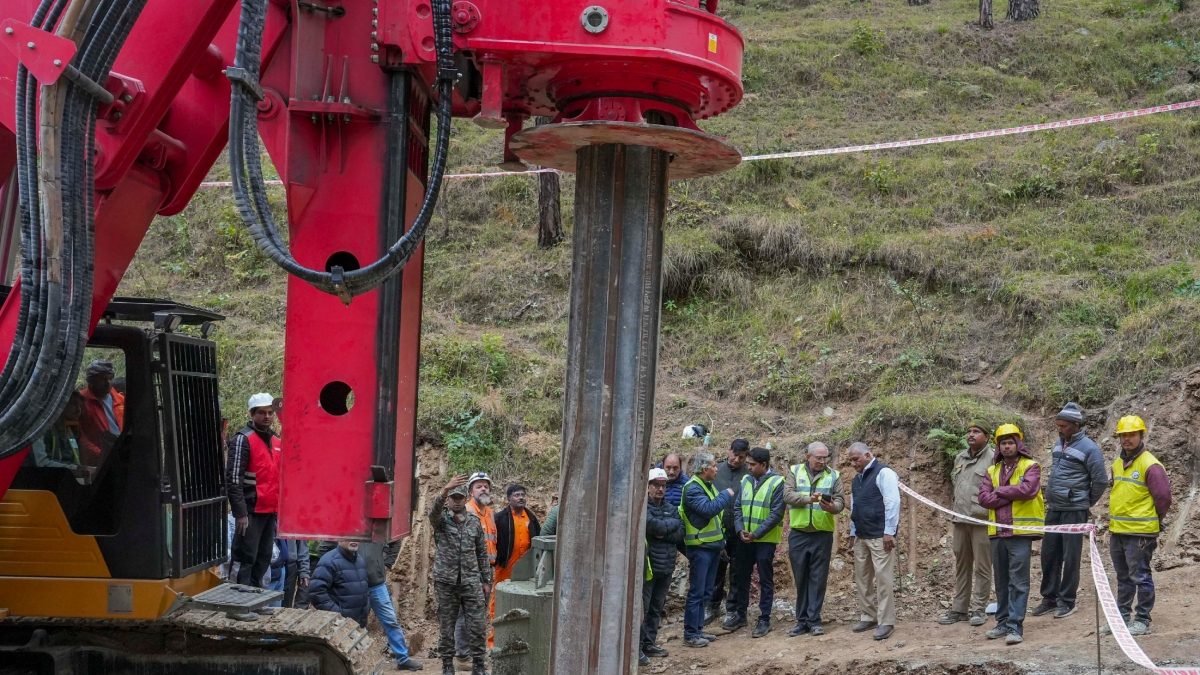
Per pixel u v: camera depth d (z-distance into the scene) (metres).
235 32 4.91
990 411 12.70
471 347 15.24
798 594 11.15
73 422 6.31
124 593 6.17
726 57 4.34
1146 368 12.60
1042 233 16.00
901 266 15.55
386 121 4.39
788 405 14.25
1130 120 18.61
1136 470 9.44
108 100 4.32
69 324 4.18
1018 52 22.47
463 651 10.05
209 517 6.94
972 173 17.77
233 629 6.43
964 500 10.62
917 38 23.39
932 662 9.24
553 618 4.22
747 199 17.88
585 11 4.12
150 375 6.32
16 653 6.28
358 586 9.84
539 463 13.60
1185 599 9.98
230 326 16.30
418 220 3.99
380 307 4.41
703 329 15.73
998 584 9.88
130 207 4.91
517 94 4.60
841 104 21.02
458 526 10.02
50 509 6.21
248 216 3.88
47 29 4.12
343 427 4.41
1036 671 8.66
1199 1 23.55
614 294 4.25
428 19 4.27
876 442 12.87
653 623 10.95
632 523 4.22
